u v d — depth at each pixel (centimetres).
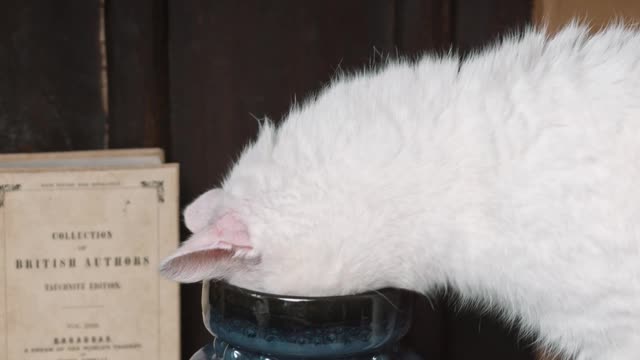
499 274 74
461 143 74
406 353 76
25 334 81
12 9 87
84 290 82
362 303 71
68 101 88
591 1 88
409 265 75
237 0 89
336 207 74
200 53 89
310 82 90
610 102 72
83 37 88
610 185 71
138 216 82
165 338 83
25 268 81
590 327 73
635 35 77
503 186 73
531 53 76
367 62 90
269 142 78
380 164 74
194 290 91
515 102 74
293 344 71
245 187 75
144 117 89
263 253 73
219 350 74
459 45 91
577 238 72
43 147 88
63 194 82
